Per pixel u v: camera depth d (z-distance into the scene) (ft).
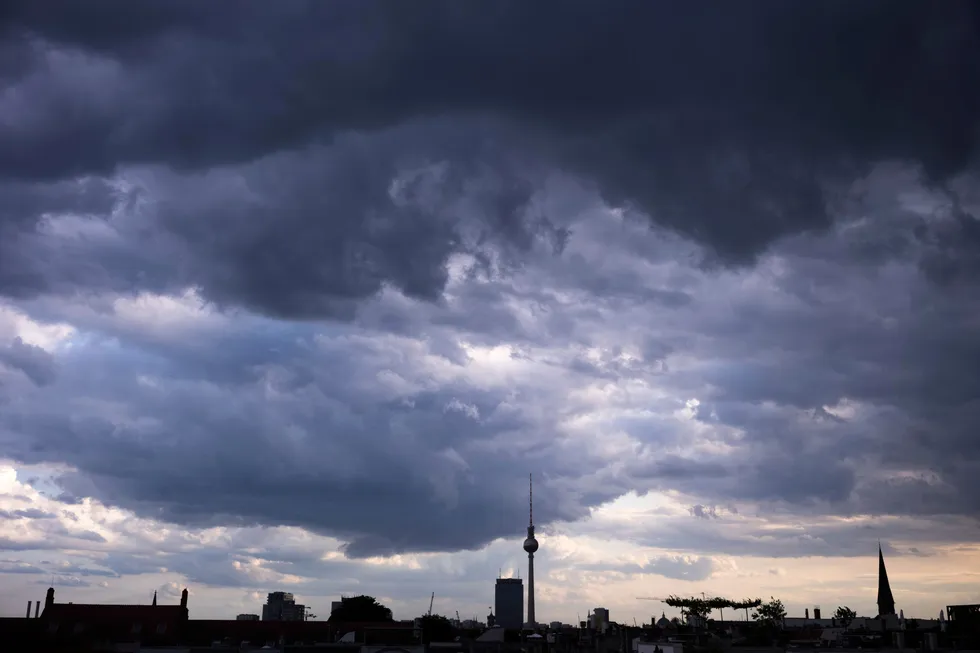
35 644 566.36
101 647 580.30
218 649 562.25
